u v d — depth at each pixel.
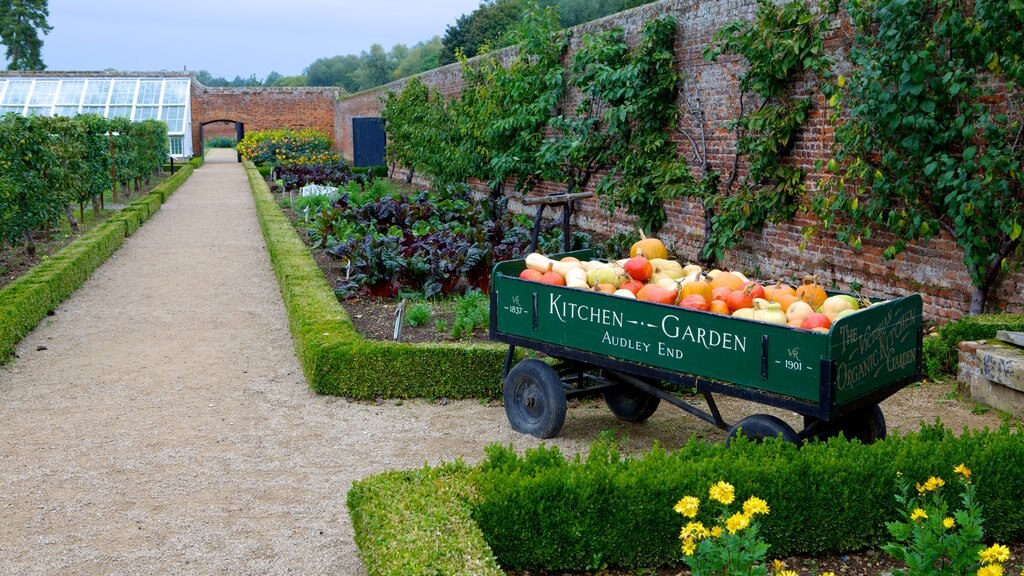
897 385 4.45
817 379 4.00
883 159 7.38
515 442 5.36
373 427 5.68
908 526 3.16
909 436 4.25
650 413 5.68
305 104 43.78
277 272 10.95
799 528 3.90
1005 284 6.88
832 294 4.85
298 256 10.88
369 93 33.88
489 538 3.74
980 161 6.61
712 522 3.82
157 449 5.24
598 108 12.84
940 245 7.43
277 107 43.44
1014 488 4.05
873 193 7.73
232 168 37.03
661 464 3.99
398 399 6.31
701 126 10.58
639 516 3.80
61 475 4.82
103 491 4.60
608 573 3.85
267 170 31.95
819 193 8.67
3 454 5.13
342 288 9.31
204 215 18.84
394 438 5.46
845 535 3.95
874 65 7.28
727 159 10.20
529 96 14.81
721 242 9.91
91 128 17.23
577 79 12.58
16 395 6.30
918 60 6.93
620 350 4.85
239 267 12.11
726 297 4.82
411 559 3.18
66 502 4.46
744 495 3.84
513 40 15.88
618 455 4.07
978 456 4.04
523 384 5.55
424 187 23.89
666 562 3.86
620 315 4.80
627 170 11.73
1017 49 6.38
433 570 3.12
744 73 9.74
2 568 3.75
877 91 7.24
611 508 3.79
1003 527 4.07
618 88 11.52
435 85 22.94
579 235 10.78
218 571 3.75
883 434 4.66
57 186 13.34
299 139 38.06
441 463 4.12
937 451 4.04
